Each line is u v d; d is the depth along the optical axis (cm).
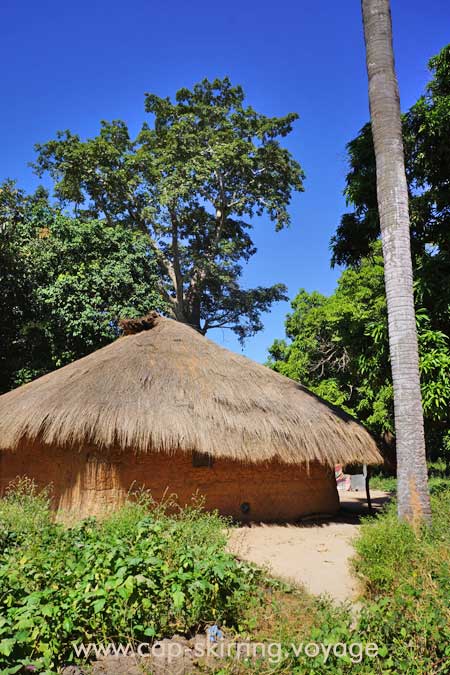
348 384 2111
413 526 642
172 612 445
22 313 1780
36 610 378
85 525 648
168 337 1210
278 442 975
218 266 2900
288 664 385
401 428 745
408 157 1015
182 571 446
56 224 1841
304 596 545
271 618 474
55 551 498
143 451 948
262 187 2955
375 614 430
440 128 935
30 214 1902
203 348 1198
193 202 2961
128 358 1095
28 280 1759
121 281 1783
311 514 1087
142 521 569
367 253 1174
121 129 2819
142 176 2780
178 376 1040
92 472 937
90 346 1739
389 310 794
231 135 2811
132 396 956
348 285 2256
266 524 1001
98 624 405
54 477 998
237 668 388
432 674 363
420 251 1048
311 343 2283
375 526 634
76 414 914
